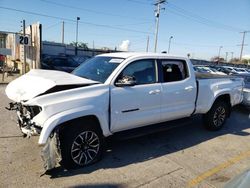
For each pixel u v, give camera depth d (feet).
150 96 15.70
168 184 12.37
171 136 19.40
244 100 28.04
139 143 17.48
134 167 13.88
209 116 20.71
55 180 12.09
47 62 53.93
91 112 13.07
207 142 18.53
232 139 19.56
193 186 12.34
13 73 55.93
